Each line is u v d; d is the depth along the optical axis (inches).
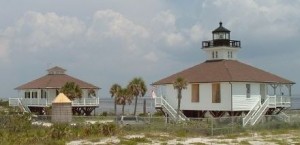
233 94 2401.6
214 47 2741.1
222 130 1990.7
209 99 2472.9
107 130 1834.4
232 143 1644.9
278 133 2028.8
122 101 3090.6
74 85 3102.9
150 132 1923.0
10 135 1658.5
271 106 2474.2
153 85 2677.2
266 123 2235.5
